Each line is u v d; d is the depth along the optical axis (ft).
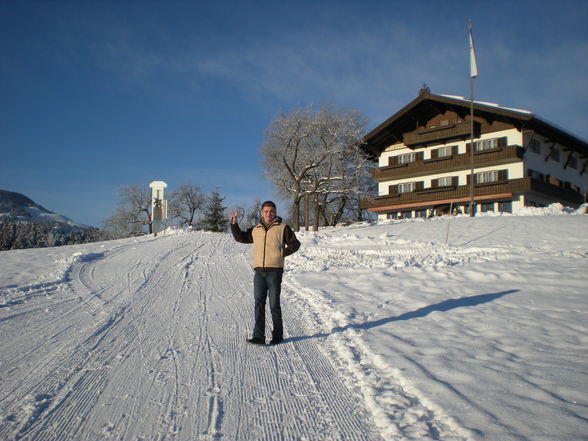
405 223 88.02
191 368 15.66
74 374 14.78
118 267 40.16
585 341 18.24
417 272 35.96
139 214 205.16
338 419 11.99
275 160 124.16
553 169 146.92
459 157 136.98
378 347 17.74
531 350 17.25
